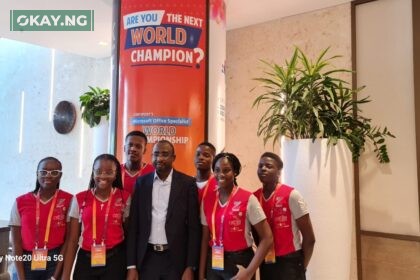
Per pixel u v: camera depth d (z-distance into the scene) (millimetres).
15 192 6406
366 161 3402
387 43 3369
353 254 3402
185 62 2701
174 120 2676
